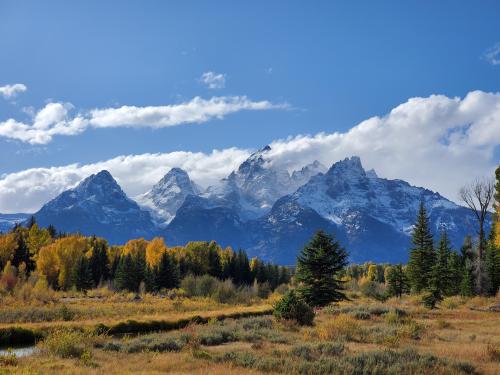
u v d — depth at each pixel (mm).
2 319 37406
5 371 15211
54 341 21203
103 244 127438
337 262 48500
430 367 16219
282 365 16766
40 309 45438
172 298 72562
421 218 68312
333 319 32719
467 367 16297
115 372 15500
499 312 43781
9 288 67375
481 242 58031
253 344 22750
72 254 107750
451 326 31781
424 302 51031
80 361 17547
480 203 58062
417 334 25969
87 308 50250
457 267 74500
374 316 38188
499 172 59750
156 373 15398
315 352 19484
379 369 15742
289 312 32250
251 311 48438
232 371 15977
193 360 18219
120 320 36344
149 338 25156
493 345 20875
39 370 15586
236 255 138625
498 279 61969
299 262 48969
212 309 54719
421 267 66875
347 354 19016
